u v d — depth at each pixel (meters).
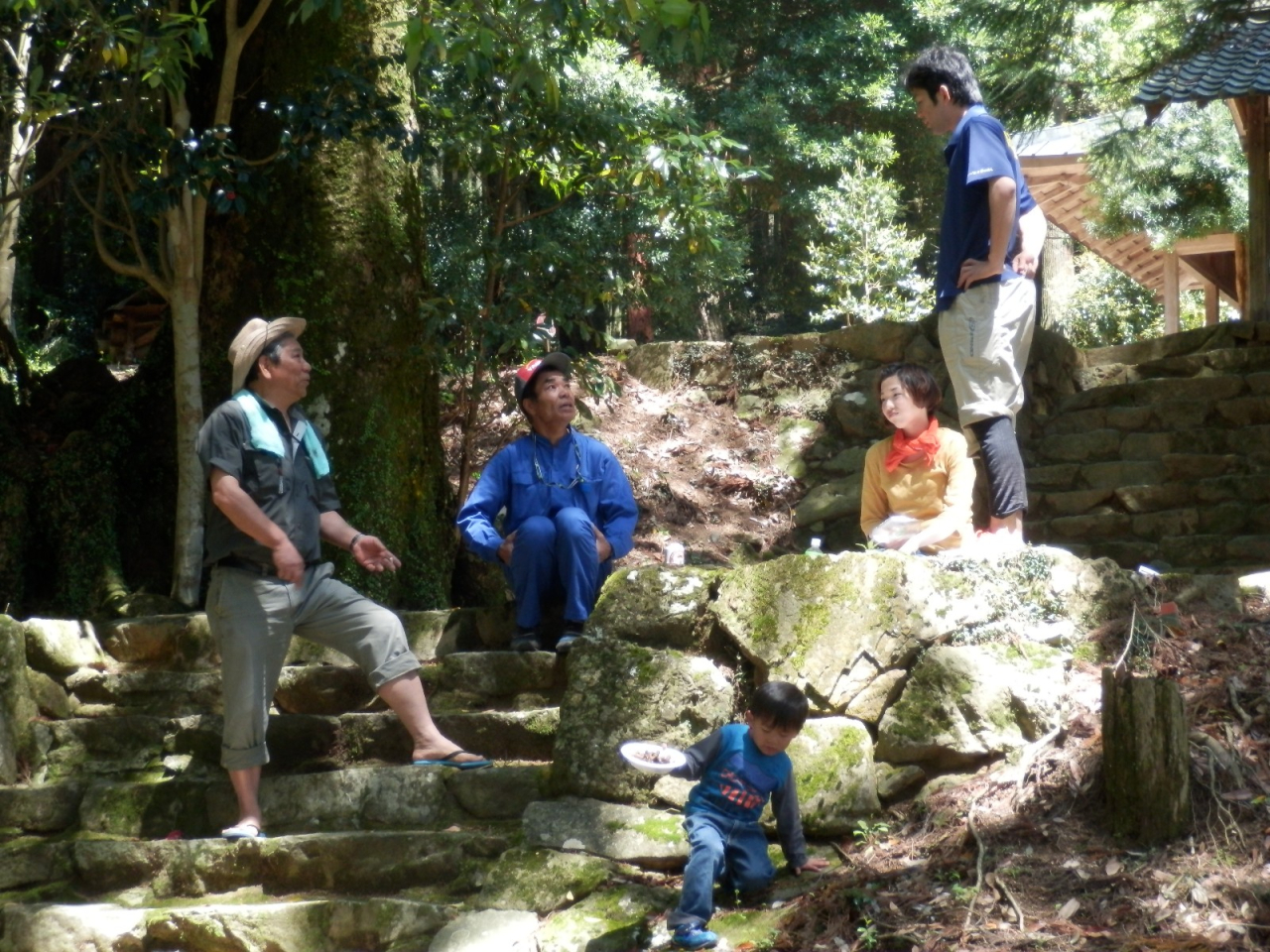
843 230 15.00
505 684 4.92
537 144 7.00
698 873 3.73
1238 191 11.40
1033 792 3.91
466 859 4.21
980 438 4.84
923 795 4.10
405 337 6.32
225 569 4.43
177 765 4.93
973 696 4.15
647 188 7.23
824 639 4.35
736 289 18.70
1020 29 9.63
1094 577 4.49
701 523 7.78
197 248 6.04
